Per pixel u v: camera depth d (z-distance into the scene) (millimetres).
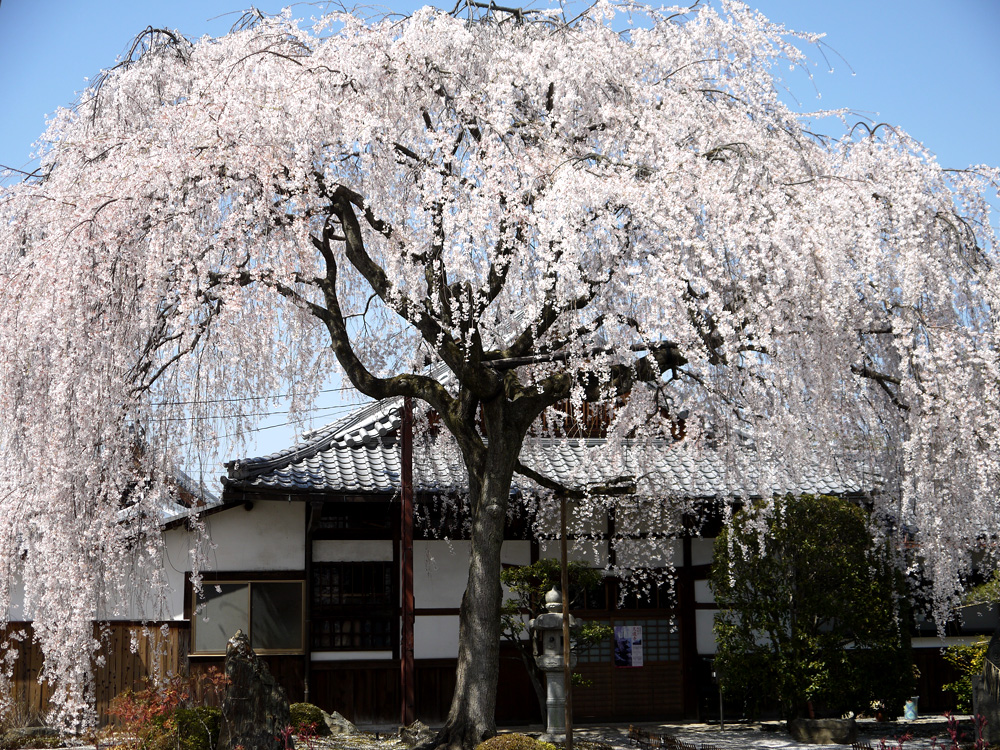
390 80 8305
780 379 7668
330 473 11711
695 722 12461
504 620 11469
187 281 7281
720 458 9992
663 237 7324
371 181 8219
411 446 11219
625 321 7859
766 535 10773
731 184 7711
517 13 9406
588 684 11312
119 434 7406
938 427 8047
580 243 7324
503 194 7863
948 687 12359
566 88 8422
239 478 10867
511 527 12625
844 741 10445
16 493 7387
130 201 7332
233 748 8156
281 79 8055
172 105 8766
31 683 11227
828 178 8164
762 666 10922
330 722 10695
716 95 8781
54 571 7133
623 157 8305
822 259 7488
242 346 8242
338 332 9312
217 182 7723
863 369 8703
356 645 11805
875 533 10617
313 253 8336
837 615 10797
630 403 9781
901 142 8539
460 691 8758
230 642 8547
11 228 7957
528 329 9109
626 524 11688
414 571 12102
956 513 8414
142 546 8047
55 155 8617
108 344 7098
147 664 11273
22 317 7027
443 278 8445
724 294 7887
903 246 7793
